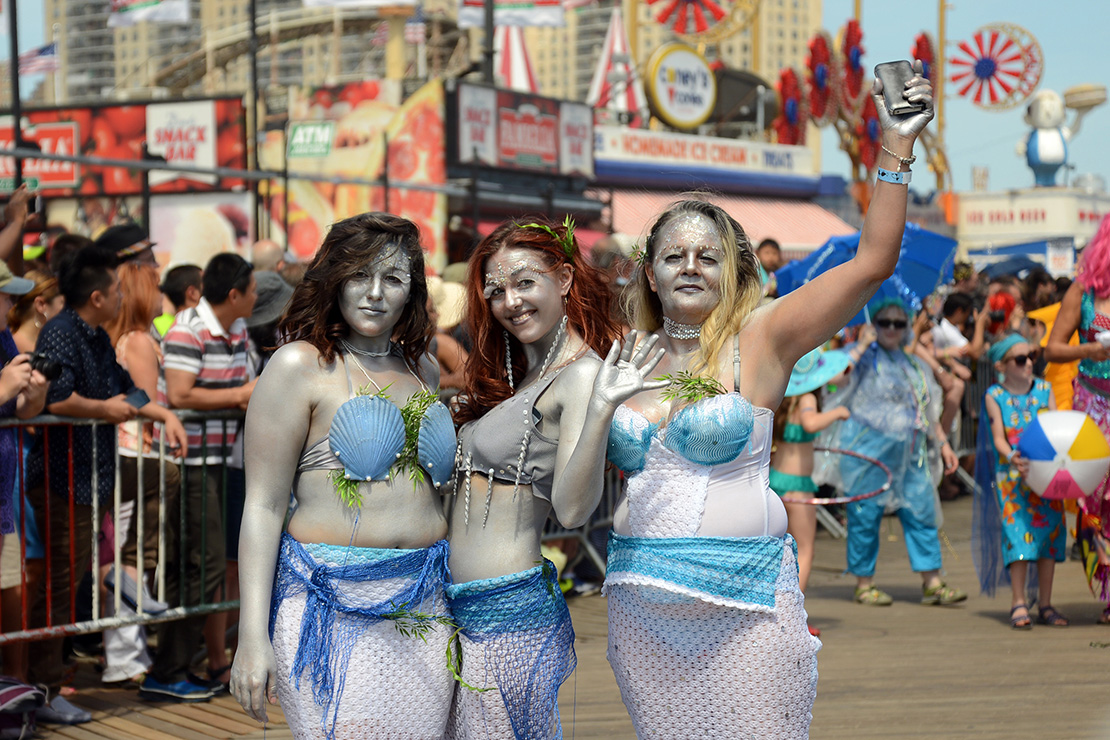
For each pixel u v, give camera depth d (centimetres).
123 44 9544
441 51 2880
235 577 545
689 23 2861
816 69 2903
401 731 268
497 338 302
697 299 275
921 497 670
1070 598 688
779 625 264
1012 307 1122
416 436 274
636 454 272
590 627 605
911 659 539
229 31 2716
